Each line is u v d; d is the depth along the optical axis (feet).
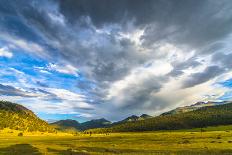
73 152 252.42
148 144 336.49
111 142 432.66
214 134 492.54
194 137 429.38
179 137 454.40
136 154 216.95
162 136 527.81
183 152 224.94
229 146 255.91
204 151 225.56
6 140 630.33
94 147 319.68
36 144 428.56
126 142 406.82
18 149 305.53
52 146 361.51
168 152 229.45
